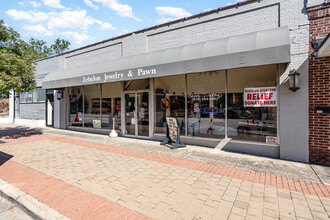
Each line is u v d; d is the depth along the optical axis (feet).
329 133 16.33
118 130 30.60
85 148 22.77
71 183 13.16
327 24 16.33
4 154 20.45
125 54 28.91
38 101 47.16
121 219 9.25
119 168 15.97
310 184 13.02
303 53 17.19
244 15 20.20
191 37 23.40
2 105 85.20
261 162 17.31
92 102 34.30
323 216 9.50
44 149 22.49
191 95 23.88
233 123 21.22
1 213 10.56
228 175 14.48
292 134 17.71
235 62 17.34
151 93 26.94
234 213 9.71
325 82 16.34
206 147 22.49
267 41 16.34
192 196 11.39
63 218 9.27
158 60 21.94
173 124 23.12
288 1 17.89
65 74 32.12
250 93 20.22
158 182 13.26
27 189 12.30
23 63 26.48
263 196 11.41
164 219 9.26
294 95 17.57
